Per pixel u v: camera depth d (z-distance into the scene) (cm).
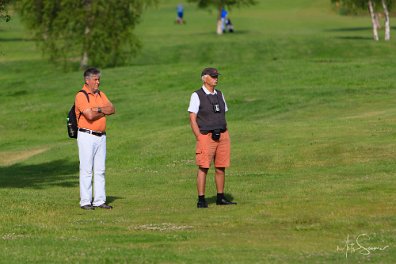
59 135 9556
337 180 4809
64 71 15700
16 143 9156
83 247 2995
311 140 6425
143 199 4488
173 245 3023
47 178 6209
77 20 15362
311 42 17688
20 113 10862
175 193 4741
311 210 3703
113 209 4097
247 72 12219
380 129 6706
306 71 11956
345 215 3538
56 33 15538
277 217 3581
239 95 10081
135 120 9681
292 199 4109
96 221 3672
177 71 12925
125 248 2961
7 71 16075
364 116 7881
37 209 4016
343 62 12675
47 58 17250
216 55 16850
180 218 3684
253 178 5203
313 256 2781
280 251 2881
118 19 15512
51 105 11212
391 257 2750
